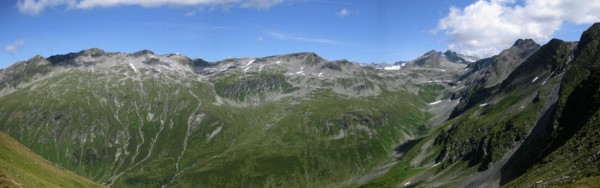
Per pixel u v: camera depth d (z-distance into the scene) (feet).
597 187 326.65
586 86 604.08
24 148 566.36
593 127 481.46
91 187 564.71
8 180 366.63
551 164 474.49
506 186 508.53
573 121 577.43
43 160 566.77
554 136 594.24
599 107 524.93
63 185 502.79
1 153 471.21
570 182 381.81
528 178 477.36
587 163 402.93
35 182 426.92
